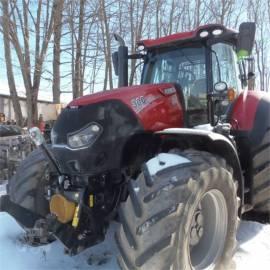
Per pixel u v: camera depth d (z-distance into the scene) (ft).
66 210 9.78
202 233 10.19
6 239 12.72
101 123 10.19
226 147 10.67
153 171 9.12
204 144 10.56
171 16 43.50
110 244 11.98
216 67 13.20
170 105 11.54
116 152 10.26
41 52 28.12
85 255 11.51
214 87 12.55
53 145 10.68
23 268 10.82
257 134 13.16
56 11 27.48
